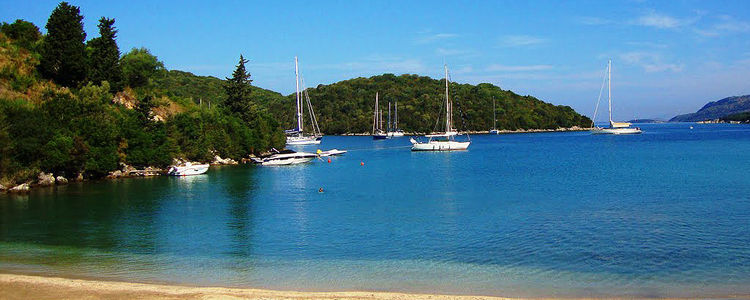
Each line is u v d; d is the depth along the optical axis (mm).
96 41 88000
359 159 105750
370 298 21016
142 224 38594
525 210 43062
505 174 73312
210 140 91812
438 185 61531
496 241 32344
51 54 76812
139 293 21734
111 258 28828
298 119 152750
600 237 32906
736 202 44844
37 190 56906
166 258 28922
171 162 79875
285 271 26266
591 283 23953
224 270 26469
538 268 26531
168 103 101500
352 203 48031
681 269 26047
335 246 31641
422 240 32906
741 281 24109
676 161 88125
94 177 68062
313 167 87812
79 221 39719
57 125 62688
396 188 59000
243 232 35750
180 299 20906
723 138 171125
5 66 71688
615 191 53250
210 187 60188
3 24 83188
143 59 101812
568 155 110438
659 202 45625
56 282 23359
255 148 105875
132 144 73375
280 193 55062
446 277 25047
